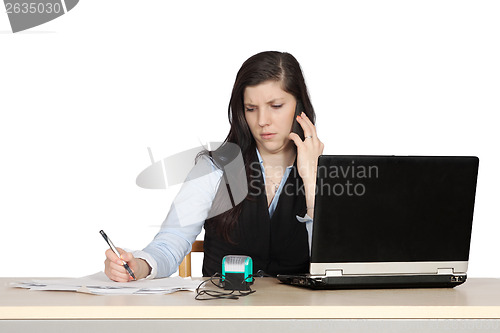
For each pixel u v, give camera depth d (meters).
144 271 2.12
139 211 3.82
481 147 3.80
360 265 1.96
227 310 1.65
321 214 1.93
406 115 3.85
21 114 3.86
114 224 3.85
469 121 3.81
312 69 3.86
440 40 3.84
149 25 3.92
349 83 3.86
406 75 3.85
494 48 3.80
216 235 2.69
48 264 3.85
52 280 2.07
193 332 1.65
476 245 3.78
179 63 3.91
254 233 2.67
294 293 1.91
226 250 2.69
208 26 3.91
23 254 3.84
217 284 2.10
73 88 3.90
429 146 3.84
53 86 3.89
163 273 2.25
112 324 1.64
